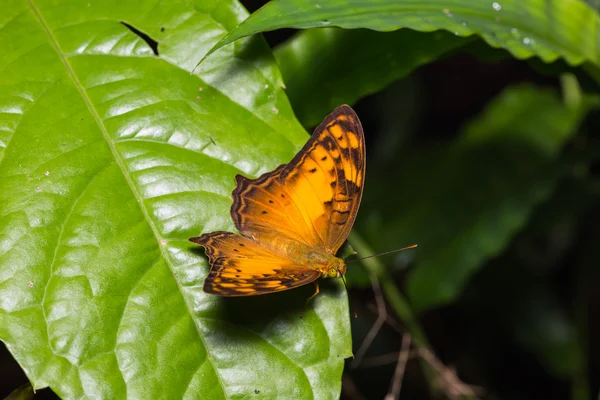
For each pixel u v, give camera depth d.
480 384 1.00
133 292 0.70
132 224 0.71
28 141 0.71
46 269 0.70
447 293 0.82
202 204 0.71
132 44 0.72
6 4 0.72
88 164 0.71
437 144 0.92
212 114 0.72
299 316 0.71
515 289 0.93
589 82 0.78
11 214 0.70
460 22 0.73
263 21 0.70
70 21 0.72
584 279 0.89
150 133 0.71
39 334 0.69
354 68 0.76
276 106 0.72
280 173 0.72
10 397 0.71
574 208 0.86
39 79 0.72
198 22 0.72
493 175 0.84
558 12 0.74
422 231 0.84
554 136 0.85
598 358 1.01
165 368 0.70
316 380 0.70
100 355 0.69
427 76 1.23
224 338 0.70
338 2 0.71
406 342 0.81
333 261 0.71
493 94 1.23
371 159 1.05
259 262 0.71
